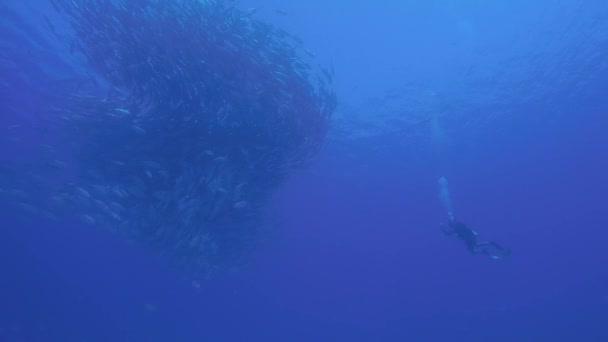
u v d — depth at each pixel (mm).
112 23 10305
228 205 11609
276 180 13203
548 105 22453
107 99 11578
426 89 20641
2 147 18281
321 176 23578
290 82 11977
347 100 20422
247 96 10695
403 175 25109
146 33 9992
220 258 14250
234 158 11617
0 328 23406
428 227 26797
